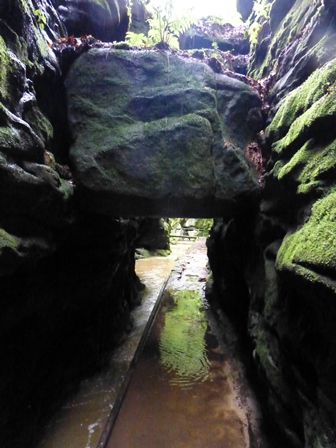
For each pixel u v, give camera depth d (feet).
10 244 7.68
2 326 8.97
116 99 12.60
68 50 12.67
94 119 12.34
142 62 12.96
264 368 10.58
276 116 12.39
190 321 25.29
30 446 11.30
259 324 12.30
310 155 9.11
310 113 9.25
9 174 7.70
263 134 13.43
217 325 23.77
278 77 14.10
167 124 12.32
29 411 11.32
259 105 14.02
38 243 9.46
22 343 10.49
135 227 23.80
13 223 8.45
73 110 12.35
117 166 11.89
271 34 17.99
